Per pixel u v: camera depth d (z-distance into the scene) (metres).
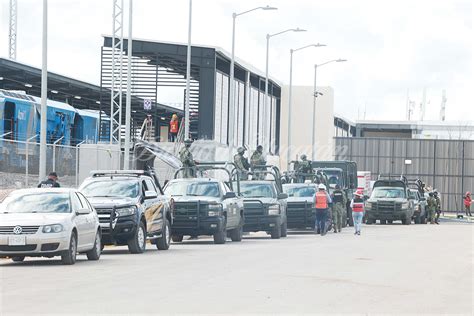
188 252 41.91
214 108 102.19
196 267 32.78
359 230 65.56
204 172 72.88
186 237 60.44
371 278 29.44
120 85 84.25
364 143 139.25
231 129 86.44
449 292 25.78
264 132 126.62
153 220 42.00
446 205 139.12
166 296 23.28
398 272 31.98
